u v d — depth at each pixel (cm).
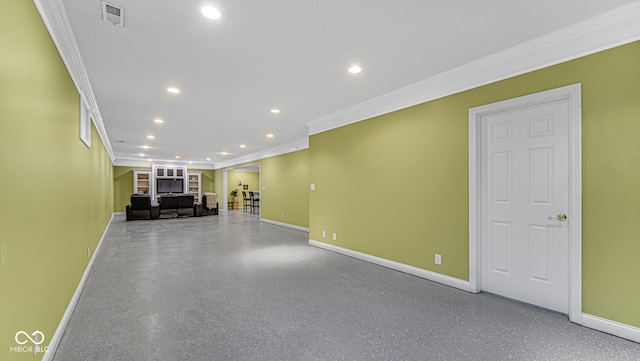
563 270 252
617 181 219
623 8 210
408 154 374
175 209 1113
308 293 308
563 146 253
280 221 871
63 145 231
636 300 210
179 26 230
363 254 443
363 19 223
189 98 412
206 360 188
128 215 991
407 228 376
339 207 491
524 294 277
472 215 307
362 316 253
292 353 197
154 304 279
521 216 279
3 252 125
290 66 308
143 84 356
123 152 1030
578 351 198
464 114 314
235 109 468
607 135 223
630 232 213
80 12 209
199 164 1422
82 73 297
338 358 191
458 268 320
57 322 211
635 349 200
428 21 226
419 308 269
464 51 277
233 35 245
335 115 494
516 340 212
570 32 237
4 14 126
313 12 214
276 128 617
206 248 537
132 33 240
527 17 221
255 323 240
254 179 1631
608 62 222
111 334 221
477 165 305
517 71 272
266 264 424
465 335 220
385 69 317
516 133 282
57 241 212
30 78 157
